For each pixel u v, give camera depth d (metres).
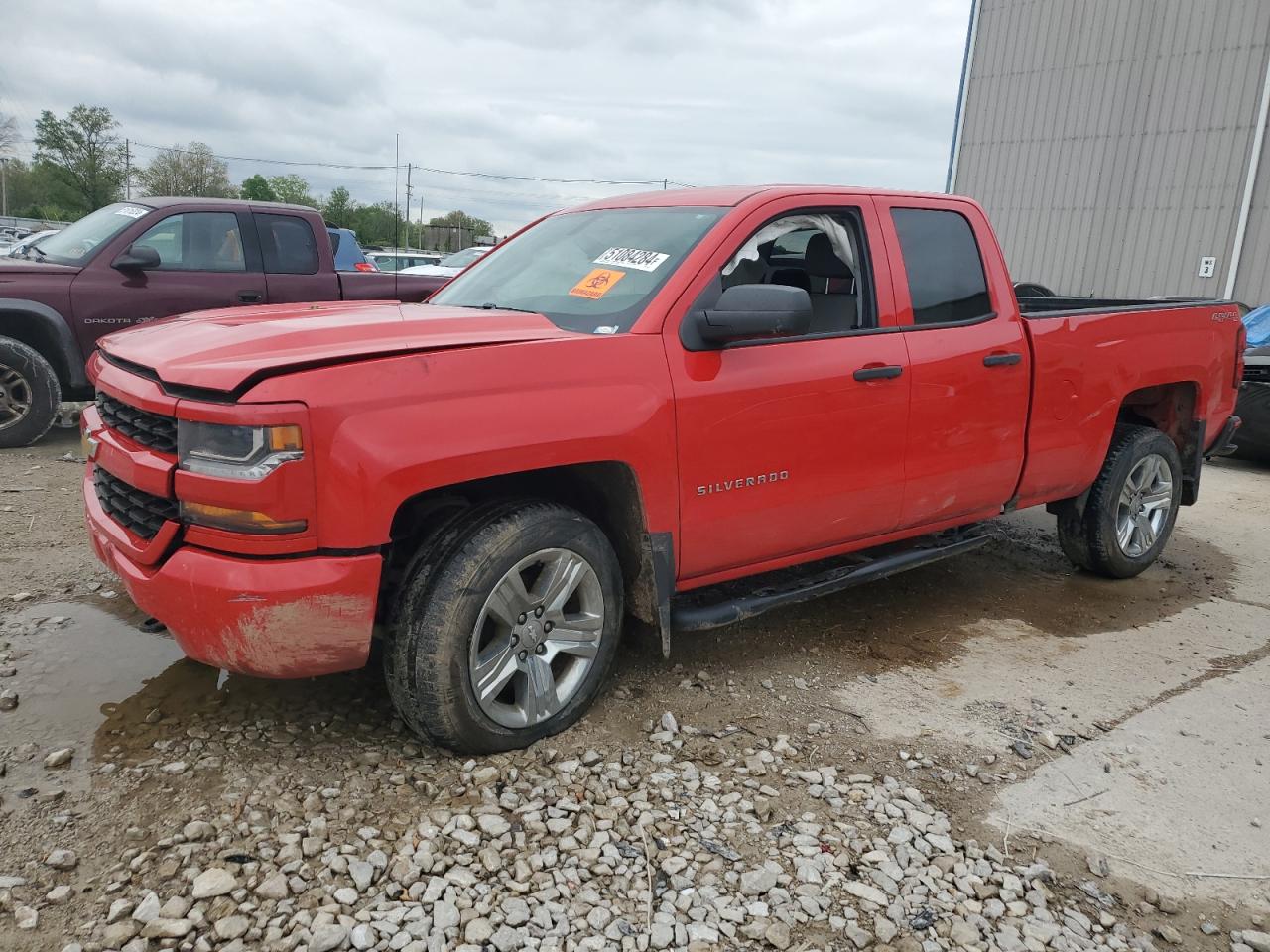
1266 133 18.62
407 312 3.44
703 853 2.63
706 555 3.44
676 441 3.22
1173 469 5.22
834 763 3.15
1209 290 19.75
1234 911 2.55
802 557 3.80
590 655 3.23
